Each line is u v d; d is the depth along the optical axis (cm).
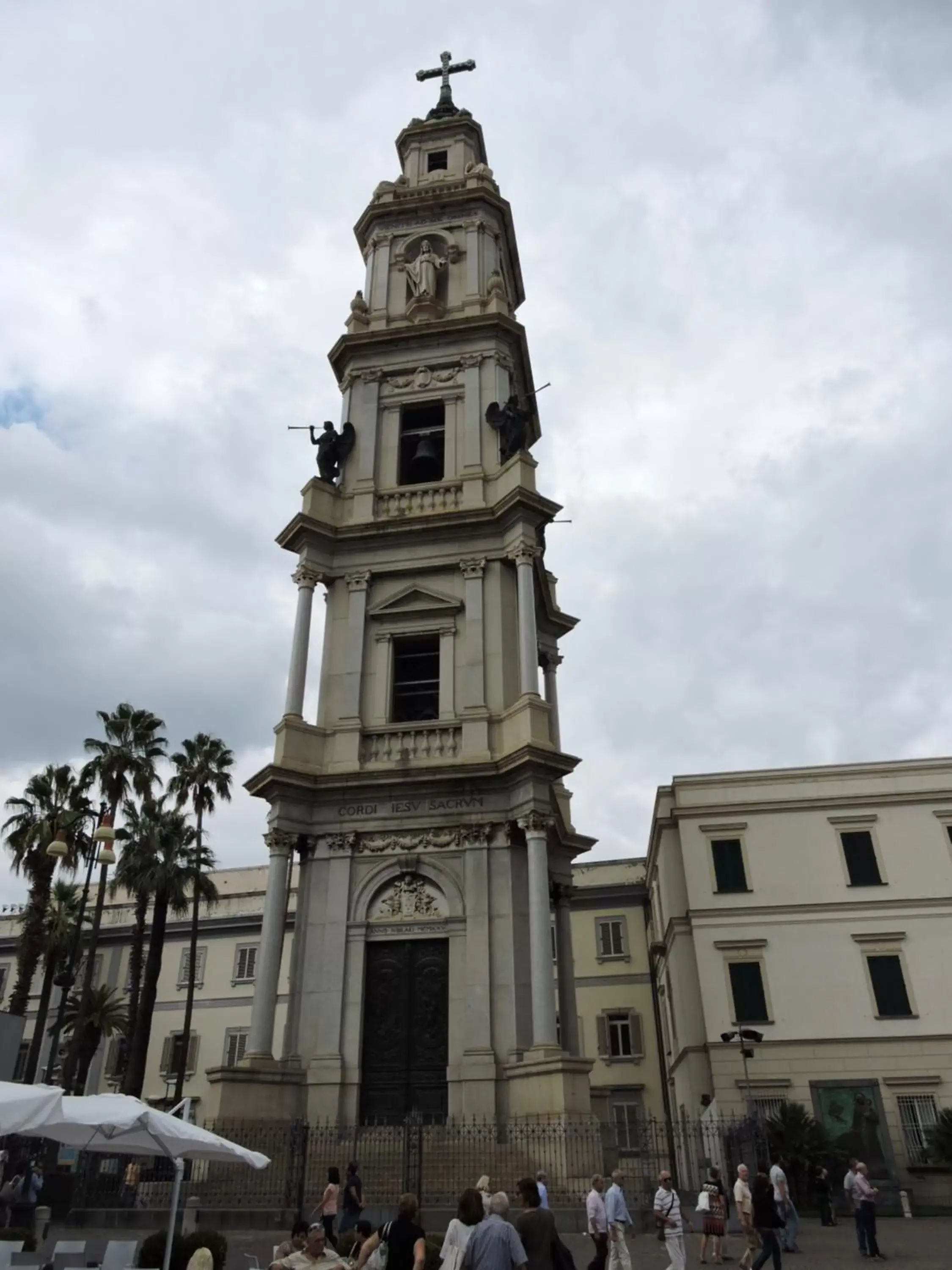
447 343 3741
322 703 3139
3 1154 2620
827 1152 3409
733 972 4100
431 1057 2639
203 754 5059
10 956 6119
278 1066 2617
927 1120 3734
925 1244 2362
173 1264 1546
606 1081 5056
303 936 2819
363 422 3644
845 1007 3962
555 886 3191
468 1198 1082
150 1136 1539
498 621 3156
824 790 4381
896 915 4091
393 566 3319
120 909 6078
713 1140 2897
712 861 4316
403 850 2869
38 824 4550
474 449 3500
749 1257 1814
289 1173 2256
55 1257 1542
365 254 4269
